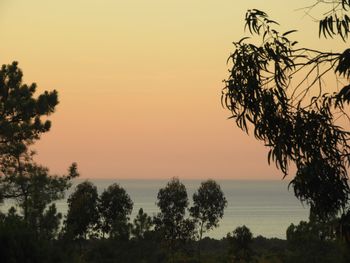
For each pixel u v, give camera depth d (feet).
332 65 52.75
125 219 258.98
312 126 53.52
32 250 124.36
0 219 137.80
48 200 157.48
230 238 371.56
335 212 54.65
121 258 240.94
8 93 177.06
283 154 53.93
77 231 335.88
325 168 53.67
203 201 440.04
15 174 161.38
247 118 54.65
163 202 412.16
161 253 262.67
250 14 55.01
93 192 362.94
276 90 53.88
